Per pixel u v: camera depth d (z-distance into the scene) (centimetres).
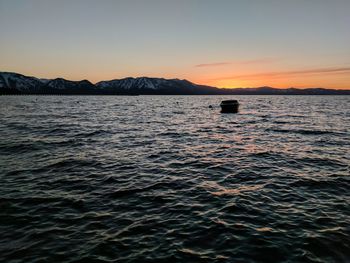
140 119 5144
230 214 997
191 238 826
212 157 1945
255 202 1114
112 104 12850
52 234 845
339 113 6731
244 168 1648
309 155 2008
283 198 1161
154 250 760
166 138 2834
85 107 9706
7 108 8319
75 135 2928
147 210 1032
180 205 1080
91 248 766
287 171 1582
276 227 897
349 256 733
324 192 1238
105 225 908
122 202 1109
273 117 5603
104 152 2083
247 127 3847
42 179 1400
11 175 1462
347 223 925
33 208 1042
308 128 3656
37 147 2225
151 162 1789
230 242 802
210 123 4453
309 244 790
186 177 1464
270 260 713
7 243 791
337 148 2275
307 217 974
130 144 2453
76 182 1358
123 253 745
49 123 4131
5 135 2825
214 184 1348
